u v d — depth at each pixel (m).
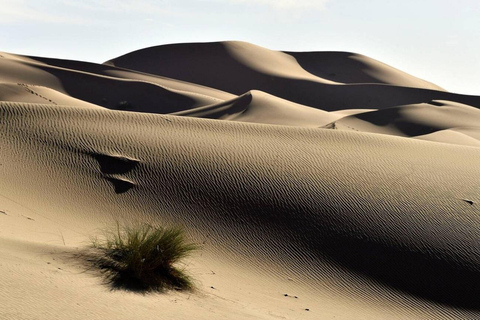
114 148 21.05
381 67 153.25
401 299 14.63
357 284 15.03
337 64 151.62
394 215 17.83
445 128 62.81
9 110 23.89
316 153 22.50
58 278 9.16
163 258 10.95
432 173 21.53
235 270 14.60
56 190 18.22
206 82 133.12
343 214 17.67
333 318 12.05
